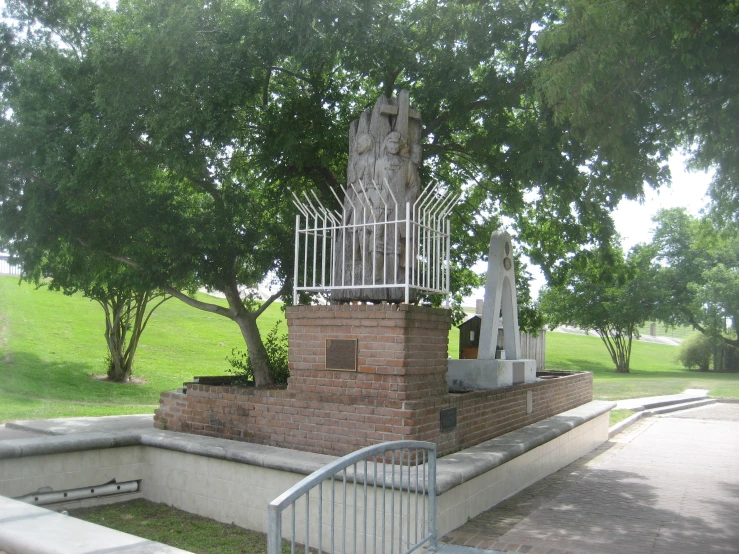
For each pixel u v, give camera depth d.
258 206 11.41
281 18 9.61
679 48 7.76
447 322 7.88
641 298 37.03
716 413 19.53
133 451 8.45
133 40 9.50
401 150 8.59
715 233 12.20
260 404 7.93
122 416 10.62
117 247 10.80
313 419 7.44
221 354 26.78
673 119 8.99
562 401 12.24
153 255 10.50
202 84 9.49
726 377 35.12
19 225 10.62
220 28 9.85
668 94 8.12
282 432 7.69
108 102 9.66
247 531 7.23
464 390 9.91
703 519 7.23
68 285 13.08
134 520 7.55
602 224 12.12
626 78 8.23
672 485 9.05
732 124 8.31
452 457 7.22
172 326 30.77
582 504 7.85
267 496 7.18
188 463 8.00
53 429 9.00
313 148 10.82
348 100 12.11
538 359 18.97
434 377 7.67
